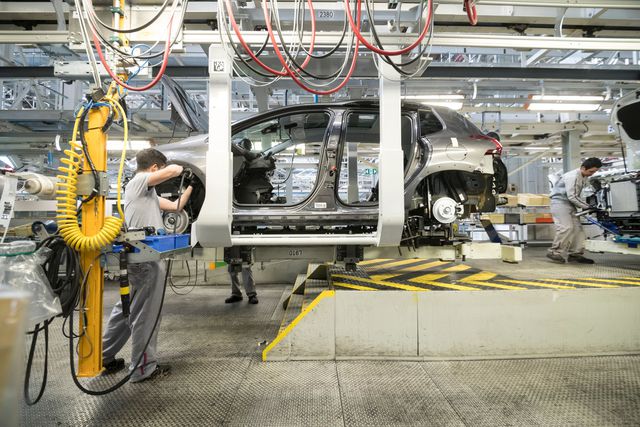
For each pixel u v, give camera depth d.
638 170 4.10
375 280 2.80
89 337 1.65
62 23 2.87
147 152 2.08
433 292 2.15
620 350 2.19
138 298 1.83
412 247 2.96
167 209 2.41
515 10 3.34
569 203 4.28
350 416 1.56
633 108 4.12
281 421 1.52
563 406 1.63
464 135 2.85
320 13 2.88
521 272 3.34
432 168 2.71
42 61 5.78
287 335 2.16
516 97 5.70
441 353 2.15
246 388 1.82
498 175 3.00
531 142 7.38
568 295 2.18
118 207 1.62
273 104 6.24
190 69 4.45
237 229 2.74
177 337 2.60
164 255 1.70
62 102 5.77
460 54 5.93
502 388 1.80
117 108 1.72
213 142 2.42
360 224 2.67
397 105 2.43
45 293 1.36
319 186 2.70
